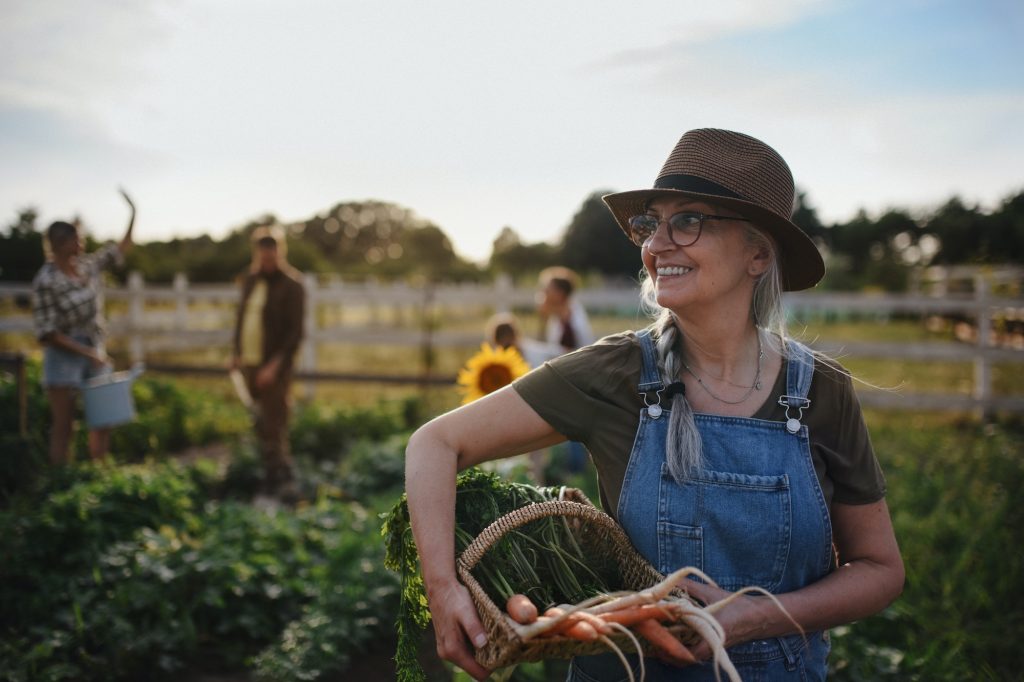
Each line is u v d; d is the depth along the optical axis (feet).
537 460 16.58
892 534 5.23
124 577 11.79
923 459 22.39
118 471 15.55
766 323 5.24
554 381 5.24
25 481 16.14
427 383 27.45
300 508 17.66
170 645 10.59
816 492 4.90
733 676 4.21
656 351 5.23
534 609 4.33
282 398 20.12
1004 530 14.53
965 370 44.98
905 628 10.93
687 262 5.00
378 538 13.29
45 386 17.74
